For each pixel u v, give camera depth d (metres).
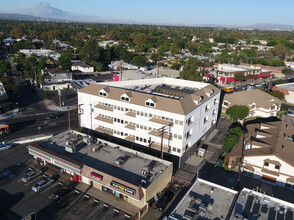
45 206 49.00
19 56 182.12
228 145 67.06
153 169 54.34
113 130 72.88
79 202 50.38
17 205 49.12
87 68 175.62
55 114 99.06
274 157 57.75
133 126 68.81
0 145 71.88
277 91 122.12
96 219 46.06
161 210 48.97
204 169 64.88
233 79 160.50
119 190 48.03
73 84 134.25
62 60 169.25
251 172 61.53
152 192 49.53
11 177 58.41
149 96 66.62
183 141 63.03
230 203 43.81
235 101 103.50
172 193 53.53
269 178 59.06
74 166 53.47
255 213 40.56
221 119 100.19
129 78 133.00
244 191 47.00
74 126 89.25
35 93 127.69
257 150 62.56
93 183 55.16
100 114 74.50
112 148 62.88
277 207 42.56
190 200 43.81
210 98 76.12
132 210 48.59
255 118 101.56
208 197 45.25
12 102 113.50
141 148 69.00
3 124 80.88
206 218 39.66
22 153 69.69
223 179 60.62
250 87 141.75
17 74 166.88
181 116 60.50
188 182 58.78
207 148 76.06
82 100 76.81
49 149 61.66
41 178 58.09
